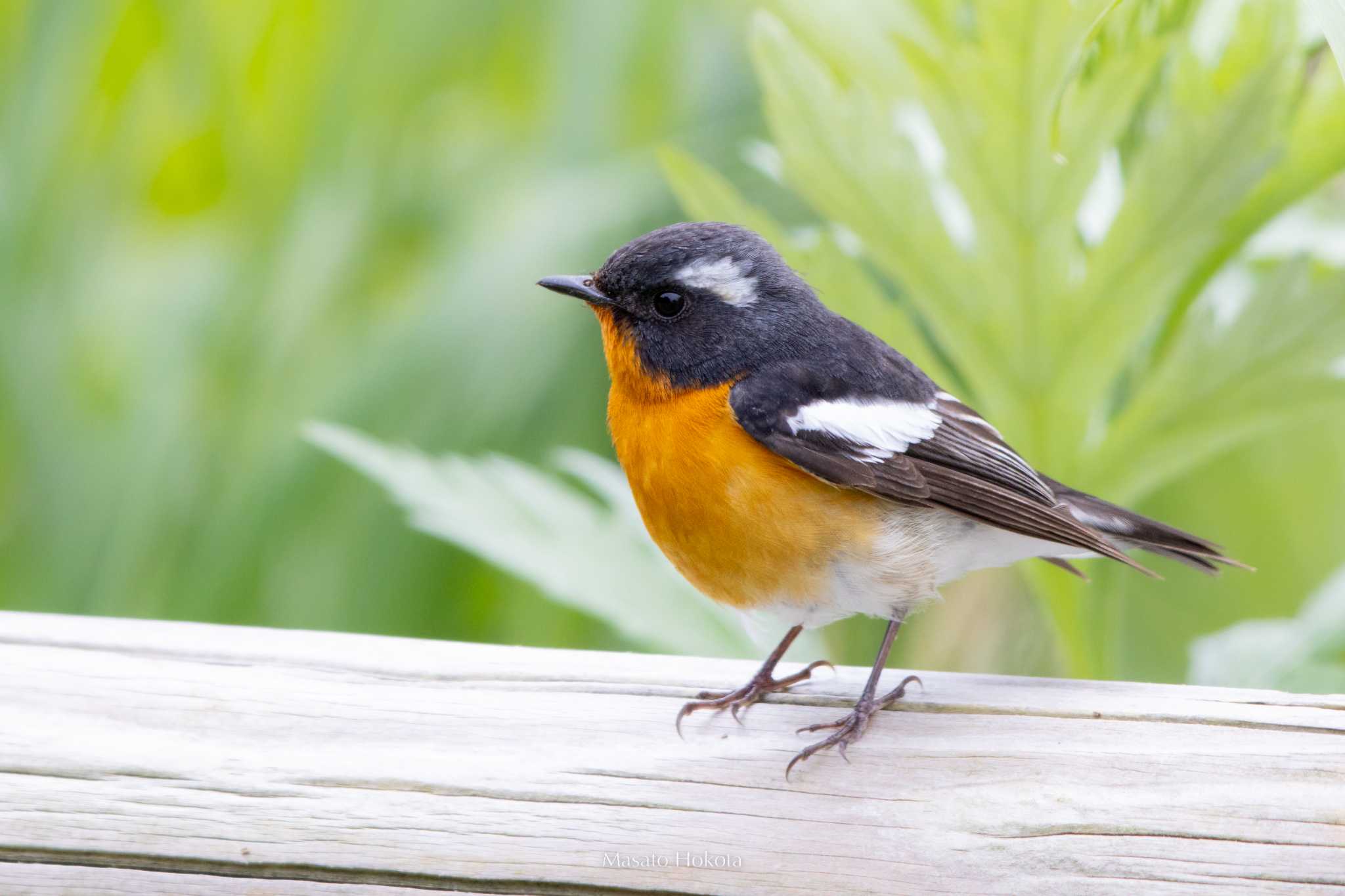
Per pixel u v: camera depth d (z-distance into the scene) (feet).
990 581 41.06
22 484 42.68
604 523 35.53
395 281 45.14
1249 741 24.18
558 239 42.88
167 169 48.78
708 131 44.42
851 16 33.19
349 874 23.85
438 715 25.21
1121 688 26.17
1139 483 32.17
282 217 43.29
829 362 30.32
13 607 41.70
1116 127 29.53
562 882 23.79
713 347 29.89
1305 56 30.53
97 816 24.07
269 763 24.50
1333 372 30.37
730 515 28.91
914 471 28.96
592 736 25.14
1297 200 30.81
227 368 42.96
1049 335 31.12
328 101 43.27
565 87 44.29
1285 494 43.52
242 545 40.93
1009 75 29.50
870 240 31.45
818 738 25.11
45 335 43.24
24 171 42.83
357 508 41.42
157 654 26.27
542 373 42.27
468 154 46.85
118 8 42.88
